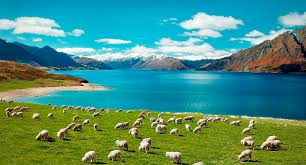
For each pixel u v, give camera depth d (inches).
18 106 2748.5
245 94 7642.7
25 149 1389.0
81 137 1691.7
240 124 2453.2
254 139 1870.1
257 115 4355.3
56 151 1391.5
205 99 6432.1
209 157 1437.0
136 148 1530.5
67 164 1217.4
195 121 2519.7
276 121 3085.6
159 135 1863.9
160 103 5649.6
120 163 1269.7
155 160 1343.5
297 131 2198.6
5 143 1465.3
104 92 7416.3
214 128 2198.6
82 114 2600.9
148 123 2288.4
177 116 2817.4
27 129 1809.8
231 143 1734.7
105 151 1441.9
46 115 2417.6
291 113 4569.4
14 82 7401.6
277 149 1630.2
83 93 6914.4
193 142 1718.8
